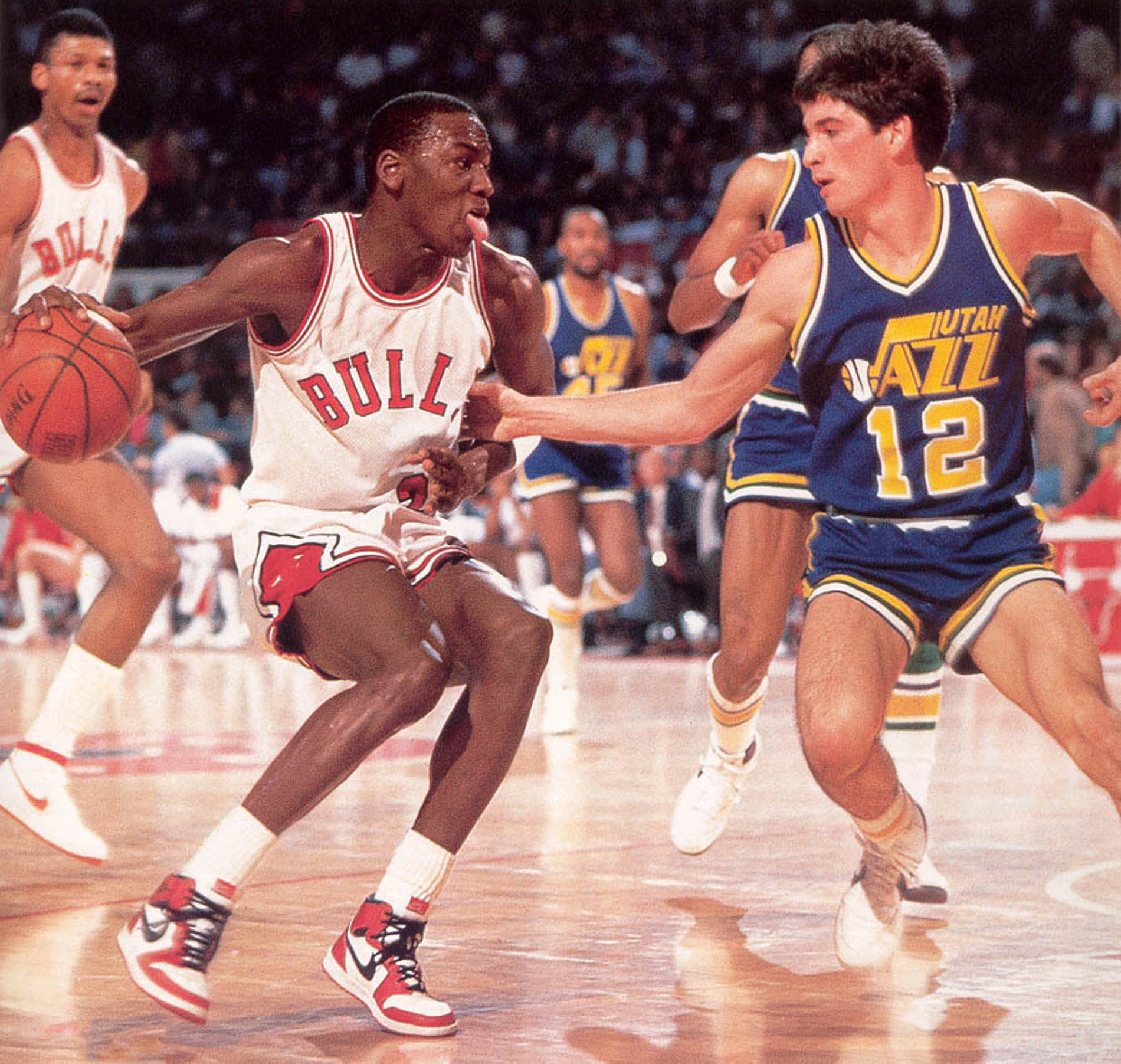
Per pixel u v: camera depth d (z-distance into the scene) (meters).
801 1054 5.14
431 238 5.79
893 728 7.62
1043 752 13.41
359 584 5.66
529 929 7.00
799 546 7.89
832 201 5.61
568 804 10.67
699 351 31.50
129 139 41.12
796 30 37.88
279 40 41.06
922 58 5.54
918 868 6.44
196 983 5.33
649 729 15.32
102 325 5.71
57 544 28.58
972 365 5.65
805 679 5.65
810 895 7.73
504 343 6.28
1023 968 6.29
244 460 31.55
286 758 5.42
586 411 6.02
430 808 5.62
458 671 6.08
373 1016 5.51
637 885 7.94
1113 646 22.36
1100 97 35.31
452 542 6.20
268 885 7.98
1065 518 23.09
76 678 8.34
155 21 41.28
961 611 5.77
